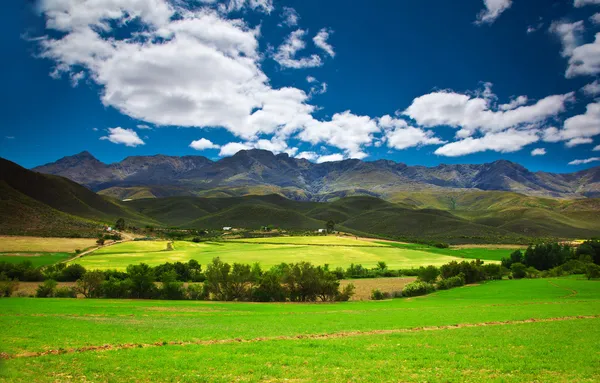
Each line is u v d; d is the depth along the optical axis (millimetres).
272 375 20266
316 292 77688
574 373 21156
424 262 140000
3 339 27234
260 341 29219
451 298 73000
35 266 104938
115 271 91562
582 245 137125
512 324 38469
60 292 74062
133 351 24875
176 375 20047
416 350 26250
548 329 34719
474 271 102625
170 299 75125
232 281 75688
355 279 110000
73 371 20375
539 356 24719
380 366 22203
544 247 133375
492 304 58875
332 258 143625
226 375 20047
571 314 45062
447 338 30438
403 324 38094
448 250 170250
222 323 39062
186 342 28344
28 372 20000
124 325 36094
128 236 196375
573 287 80938
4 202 199625
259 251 154125
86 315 44406
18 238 153625
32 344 25766
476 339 30000
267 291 77188
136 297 75500
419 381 19562
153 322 39094
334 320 41625
